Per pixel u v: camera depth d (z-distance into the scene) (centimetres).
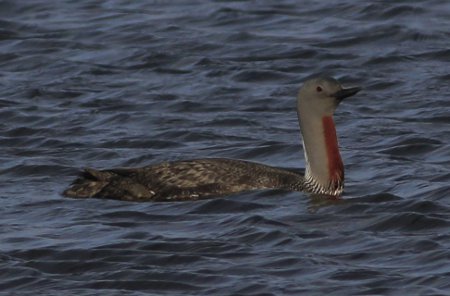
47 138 2014
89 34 2595
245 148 1925
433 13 2644
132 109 2178
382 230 1548
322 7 2698
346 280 1402
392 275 1409
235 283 1411
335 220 1580
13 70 2433
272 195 1652
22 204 1669
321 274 1423
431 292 1360
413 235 1520
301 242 1510
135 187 1666
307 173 1673
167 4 2767
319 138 1666
